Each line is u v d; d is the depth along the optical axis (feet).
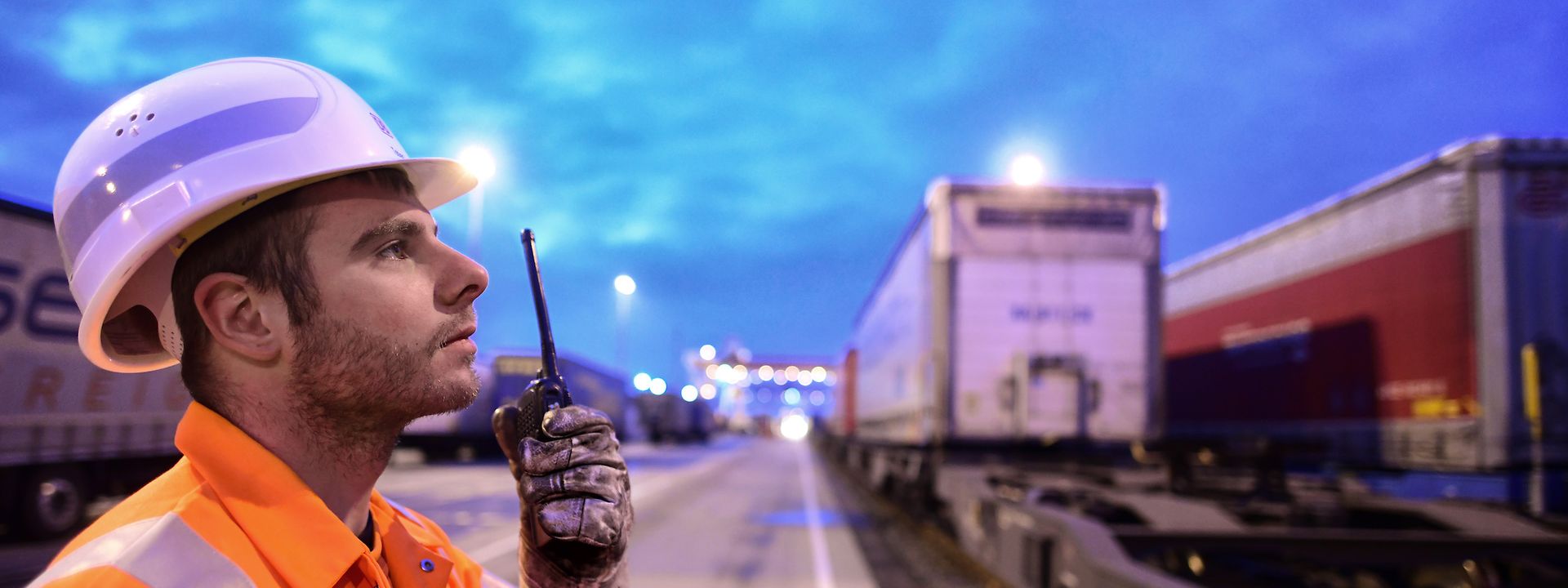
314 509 1.97
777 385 381.19
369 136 2.28
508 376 85.76
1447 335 23.75
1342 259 28.86
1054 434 28.91
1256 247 35.01
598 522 2.51
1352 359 28.02
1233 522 15.49
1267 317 33.83
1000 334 29.35
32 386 26.22
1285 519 18.38
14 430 25.61
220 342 2.08
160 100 2.21
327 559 1.94
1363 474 27.27
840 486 62.85
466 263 2.37
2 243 25.39
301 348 2.08
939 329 29.30
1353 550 14.92
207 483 1.92
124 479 30.22
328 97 2.28
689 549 30.35
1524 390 22.21
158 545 1.71
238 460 1.94
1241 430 35.81
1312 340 30.53
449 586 2.57
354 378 2.10
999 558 20.10
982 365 29.22
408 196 2.36
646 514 41.70
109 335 2.47
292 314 2.08
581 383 98.12
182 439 1.97
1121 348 29.43
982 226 29.68
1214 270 39.24
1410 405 25.13
